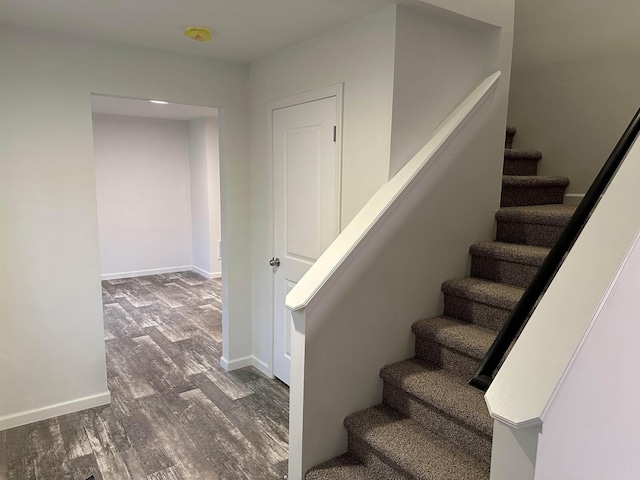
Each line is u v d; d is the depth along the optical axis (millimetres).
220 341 4289
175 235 7223
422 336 2363
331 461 2164
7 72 2480
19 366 2701
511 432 1222
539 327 1342
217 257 6926
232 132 3355
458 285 2447
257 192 3443
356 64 2398
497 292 2279
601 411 1420
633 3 2902
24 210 2613
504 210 2752
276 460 2459
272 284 3365
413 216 2307
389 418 2193
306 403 2057
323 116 2670
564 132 3357
